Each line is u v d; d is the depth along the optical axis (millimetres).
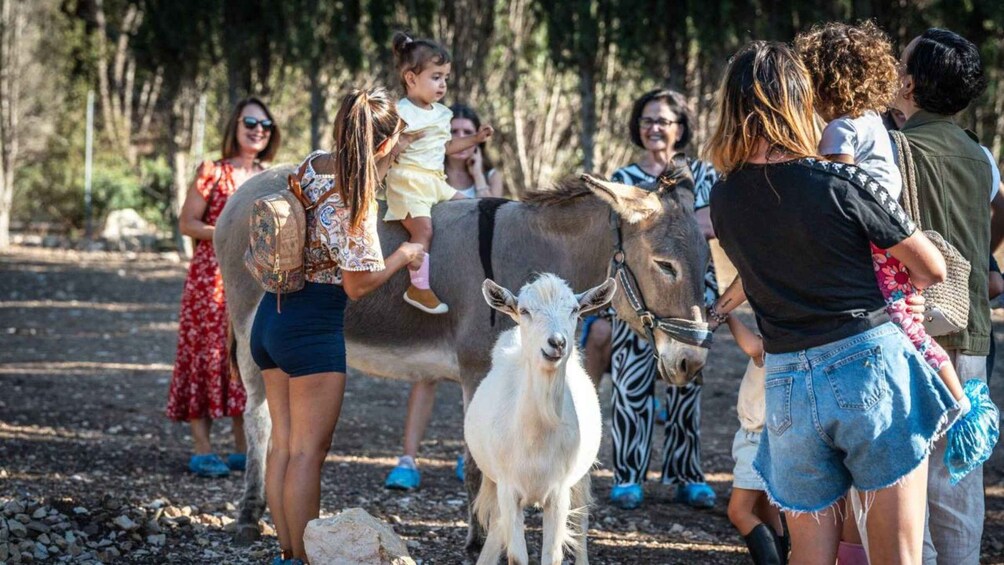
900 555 3244
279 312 4469
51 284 19125
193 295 6871
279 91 24938
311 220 4445
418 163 5305
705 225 6125
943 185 4027
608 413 9344
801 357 3283
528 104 25531
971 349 4102
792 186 3271
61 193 30547
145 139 35781
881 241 3234
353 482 6801
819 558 3414
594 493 6684
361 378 11203
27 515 5117
